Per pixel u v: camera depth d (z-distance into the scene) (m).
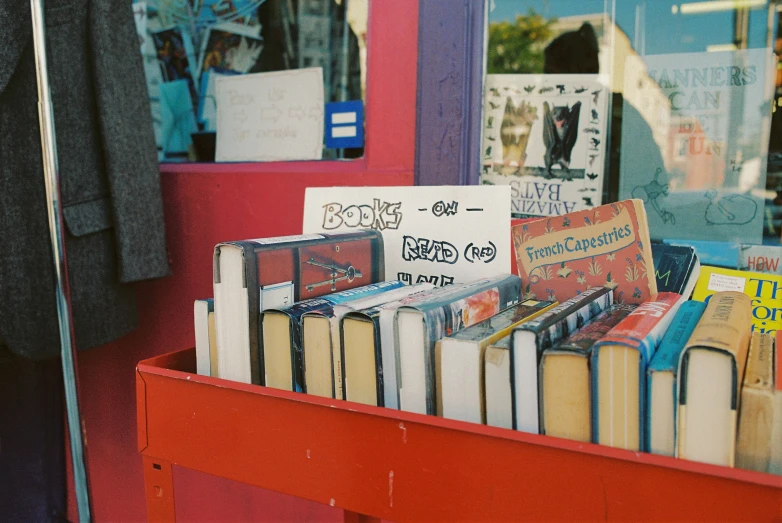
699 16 1.25
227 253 0.73
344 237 0.88
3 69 1.19
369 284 0.92
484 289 0.77
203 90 1.72
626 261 0.83
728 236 1.28
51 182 0.93
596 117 1.35
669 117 1.30
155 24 1.76
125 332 1.47
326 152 1.54
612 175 1.36
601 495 0.53
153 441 0.76
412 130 1.39
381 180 1.43
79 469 1.00
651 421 0.54
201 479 1.77
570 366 0.57
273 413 0.68
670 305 0.72
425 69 1.34
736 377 0.51
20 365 1.84
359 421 0.63
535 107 1.39
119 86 1.37
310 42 1.53
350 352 0.68
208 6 1.67
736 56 1.23
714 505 0.49
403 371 0.65
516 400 0.60
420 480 0.60
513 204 1.45
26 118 1.27
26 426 1.88
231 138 1.69
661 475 0.51
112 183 1.37
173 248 1.72
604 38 1.32
